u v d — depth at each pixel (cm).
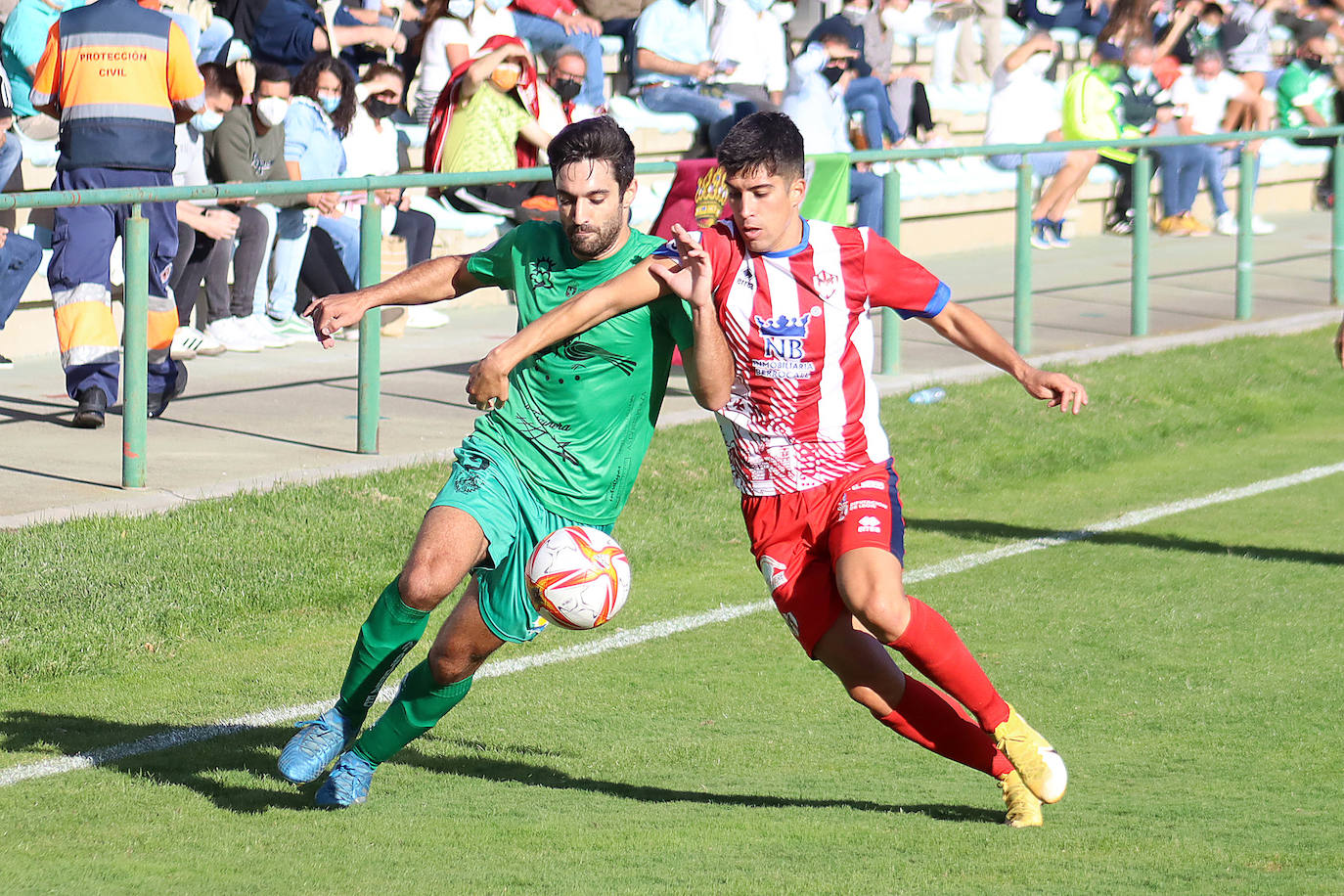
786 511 1246
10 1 3106
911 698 1247
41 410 2589
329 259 3172
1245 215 3834
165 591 1783
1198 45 5709
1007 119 4641
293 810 1263
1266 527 2345
